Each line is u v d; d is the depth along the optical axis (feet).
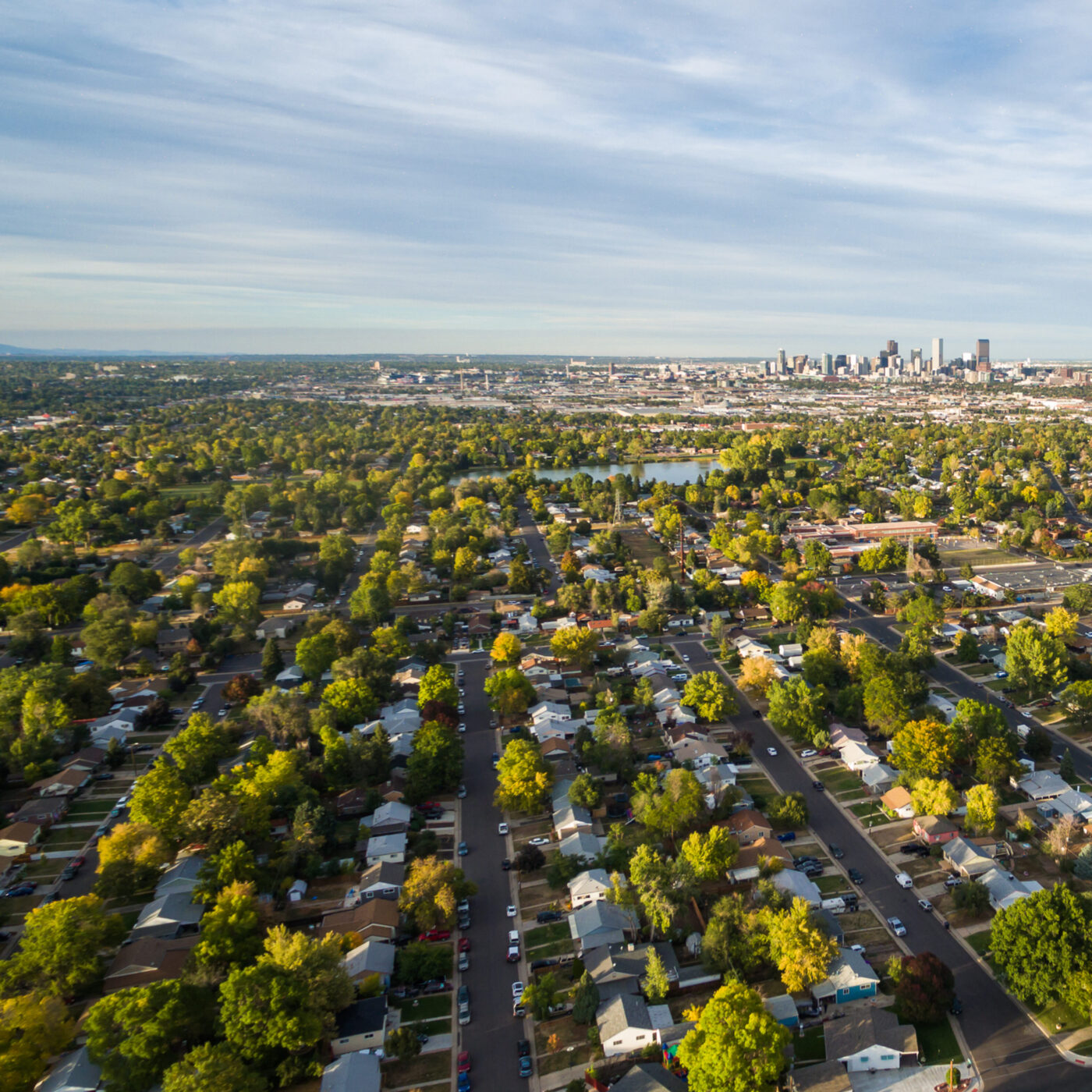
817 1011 314.35
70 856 439.22
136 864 400.06
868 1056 286.46
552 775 478.18
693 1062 273.75
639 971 331.57
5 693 566.36
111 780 516.32
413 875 377.09
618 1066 296.92
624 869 396.16
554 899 391.04
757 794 473.26
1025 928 312.71
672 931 359.05
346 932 355.56
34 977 327.88
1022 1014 312.91
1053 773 467.11
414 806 473.67
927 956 316.60
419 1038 312.29
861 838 429.38
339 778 490.49
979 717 485.15
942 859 405.59
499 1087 292.20
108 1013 290.56
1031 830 419.95
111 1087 275.18
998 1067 289.53
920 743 462.19
